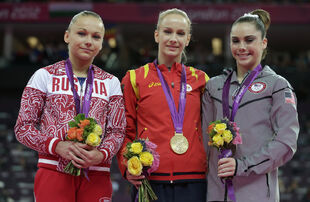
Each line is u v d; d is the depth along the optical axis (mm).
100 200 4137
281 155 4059
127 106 4668
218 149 4156
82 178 4117
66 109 4164
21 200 14461
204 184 4477
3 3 20406
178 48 4633
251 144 4215
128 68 18781
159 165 4379
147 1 21125
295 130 4141
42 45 23625
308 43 24016
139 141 4199
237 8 20062
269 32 22188
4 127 18672
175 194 4355
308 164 16344
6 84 19750
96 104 4262
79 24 4270
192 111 4570
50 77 4258
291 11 20047
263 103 4273
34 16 20359
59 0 20750
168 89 4613
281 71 19641
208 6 20203
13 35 23812
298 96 19641
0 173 15430
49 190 4016
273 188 4184
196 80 4730
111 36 20734
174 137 4422
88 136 3842
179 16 4645
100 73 4449
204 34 22922
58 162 4055
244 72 4527
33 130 4020
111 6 20391
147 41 23516
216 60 20469
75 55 4316
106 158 4070
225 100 4426
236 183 4203
